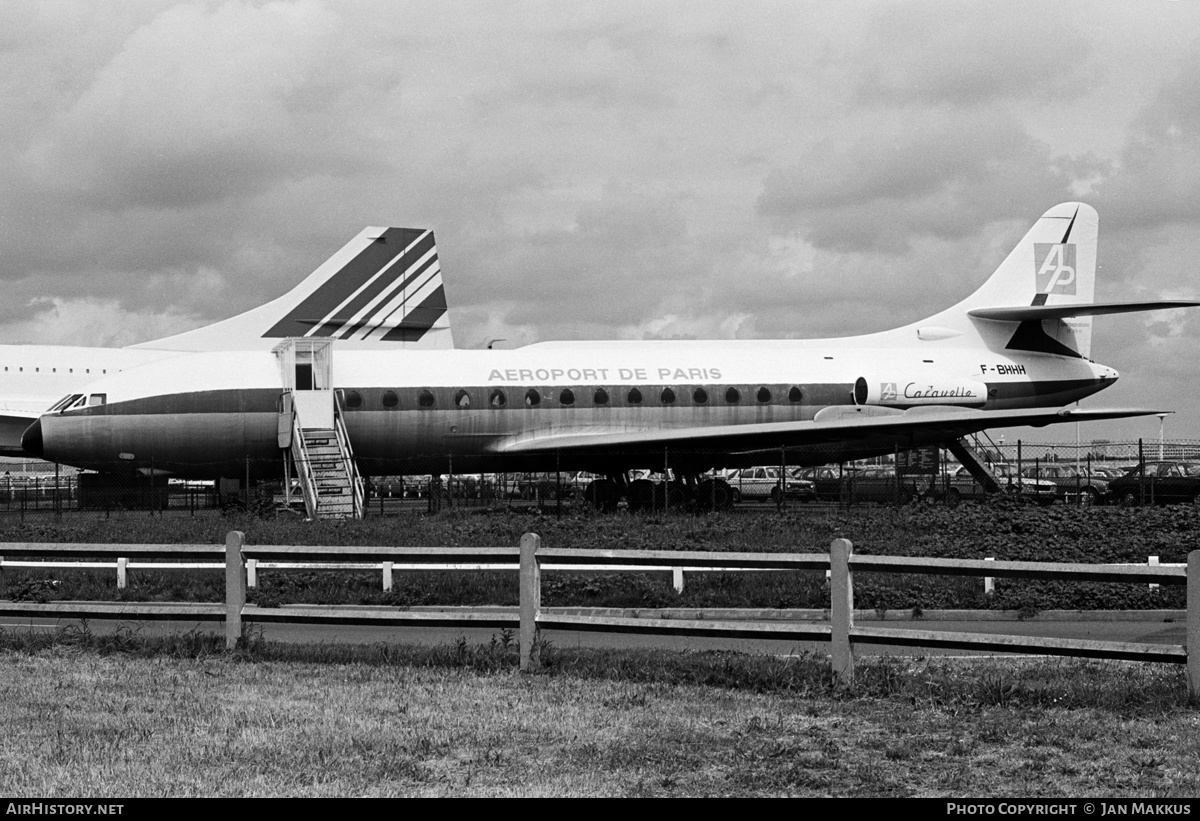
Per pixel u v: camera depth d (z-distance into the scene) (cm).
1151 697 1141
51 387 5144
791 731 1047
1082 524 2955
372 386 3778
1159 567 1201
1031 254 4544
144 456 3656
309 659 1373
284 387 3716
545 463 4028
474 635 1627
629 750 984
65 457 3631
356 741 1009
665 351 4116
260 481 3969
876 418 3722
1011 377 4366
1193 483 4716
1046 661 1365
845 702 1150
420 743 998
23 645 1452
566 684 1236
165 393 3653
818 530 2855
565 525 2966
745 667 1261
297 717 1096
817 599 1897
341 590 2038
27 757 963
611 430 3931
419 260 5162
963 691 1162
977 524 2956
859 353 4241
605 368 3981
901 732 1045
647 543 2517
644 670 1276
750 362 4106
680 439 3694
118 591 2064
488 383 3862
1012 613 1814
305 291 5069
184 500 4988
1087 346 4569
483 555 1334
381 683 1245
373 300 5106
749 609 1812
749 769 938
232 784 893
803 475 7056
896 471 3778
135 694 1195
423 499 5481
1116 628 1688
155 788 883
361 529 2866
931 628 1681
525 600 1302
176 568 2158
